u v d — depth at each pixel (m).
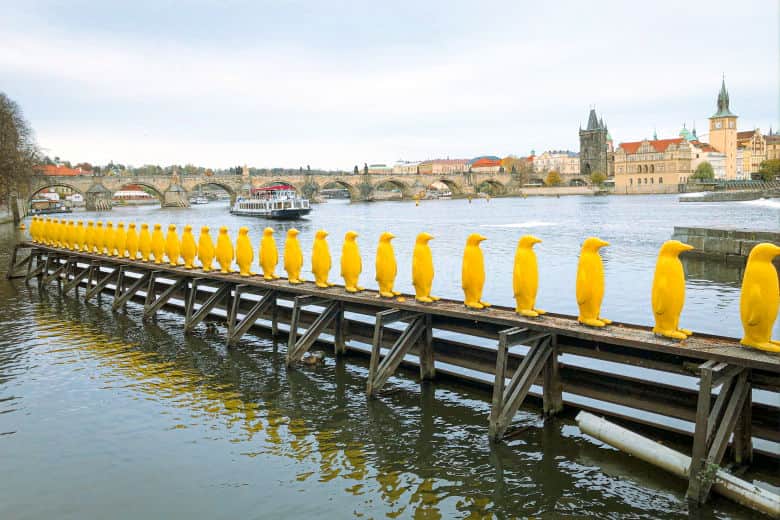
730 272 38.00
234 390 17.91
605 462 12.93
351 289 19.44
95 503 12.14
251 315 22.09
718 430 11.05
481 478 12.55
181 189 173.75
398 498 11.95
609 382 13.76
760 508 10.56
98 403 17.12
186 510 11.78
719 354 11.20
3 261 51.66
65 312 29.28
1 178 96.69
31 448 14.46
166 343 23.14
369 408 16.25
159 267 27.14
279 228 93.44
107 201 162.00
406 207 166.62
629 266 42.12
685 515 10.93
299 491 12.29
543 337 14.08
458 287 35.44
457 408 16.06
